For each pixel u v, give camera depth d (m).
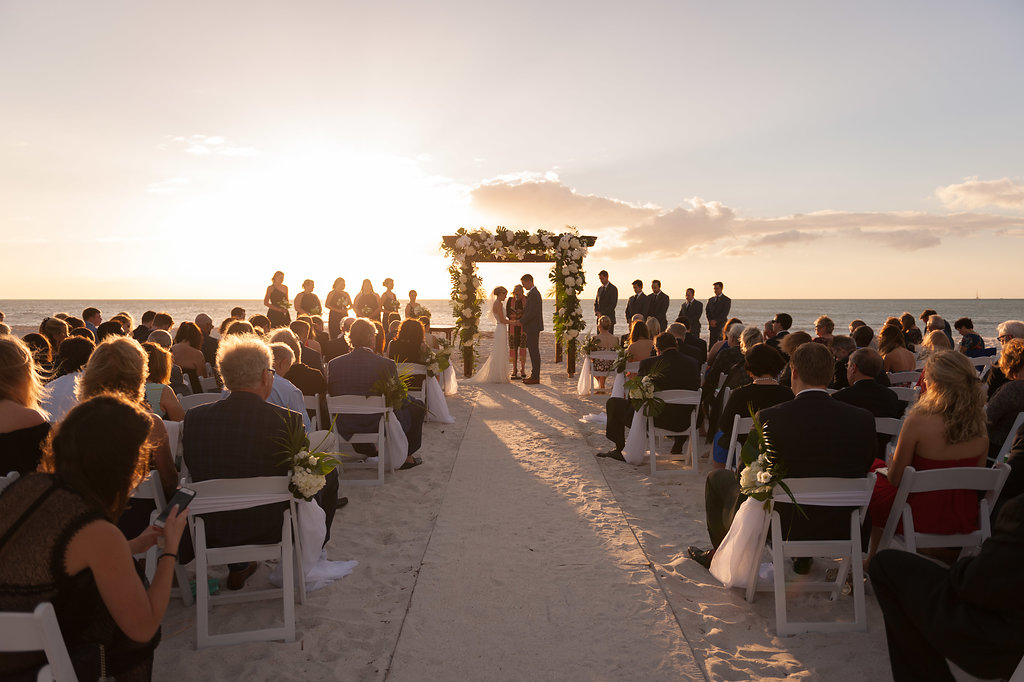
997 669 2.20
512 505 5.24
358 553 4.30
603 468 6.40
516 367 13.34
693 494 5.61
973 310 114.56
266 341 7.32
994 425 4.42
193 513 3.16
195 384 6.68
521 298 12.98
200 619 3.16
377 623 3.37
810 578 3.95
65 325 6.73
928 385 3.39
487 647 3.13
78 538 1.86
